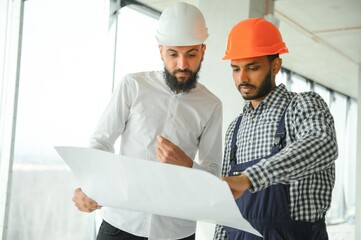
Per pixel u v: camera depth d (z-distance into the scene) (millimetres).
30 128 3637
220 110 1913
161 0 4758
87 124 4125
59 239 3906
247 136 1428
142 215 1757
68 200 3959
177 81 1713
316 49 7148
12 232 3543
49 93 3783
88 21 4148
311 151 1071
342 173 11016
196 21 1686
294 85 8969
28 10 3607
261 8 4266
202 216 1036
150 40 4918
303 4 5141
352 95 11195
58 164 3859
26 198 3631
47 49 3760
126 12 4695
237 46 1378
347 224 9992
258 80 1372
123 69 4602
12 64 3498
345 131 11242
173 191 1014
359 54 7352
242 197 1346
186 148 1850
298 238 1257
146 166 1002
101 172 1126
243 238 1340
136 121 1803
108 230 1803
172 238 1801
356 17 5516
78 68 4047
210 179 916
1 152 3488
